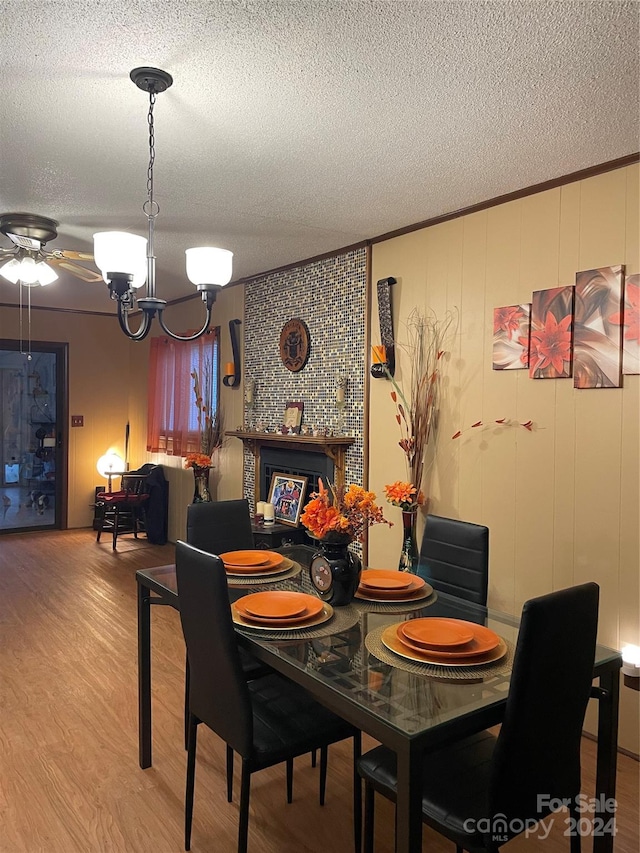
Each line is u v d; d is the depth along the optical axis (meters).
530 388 3.01
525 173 2.82
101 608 4.39
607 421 2.71
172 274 5.04
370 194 3.11
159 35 1.79
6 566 5.51
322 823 2.18
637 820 2.21
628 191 2.62
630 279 2.61
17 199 3.20
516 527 3.08
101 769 2.46
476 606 2.23
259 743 1.87
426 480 3.56
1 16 1.70
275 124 2.34
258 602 2.12
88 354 7.23
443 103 2.17
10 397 6.87
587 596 1.59
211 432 5.62
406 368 3.69
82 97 2.15
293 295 4.68
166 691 3.13
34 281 3.54
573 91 2.08
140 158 2.68
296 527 4.48
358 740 2.01
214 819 2.18
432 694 1.55
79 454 7.19
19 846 2.02
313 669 1.68
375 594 2.26
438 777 1.68
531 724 1.49
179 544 2.05
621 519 2.66
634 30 1.73
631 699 2.62
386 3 1.63
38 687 3.15
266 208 3.33
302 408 4.59
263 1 1.63
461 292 3.34
